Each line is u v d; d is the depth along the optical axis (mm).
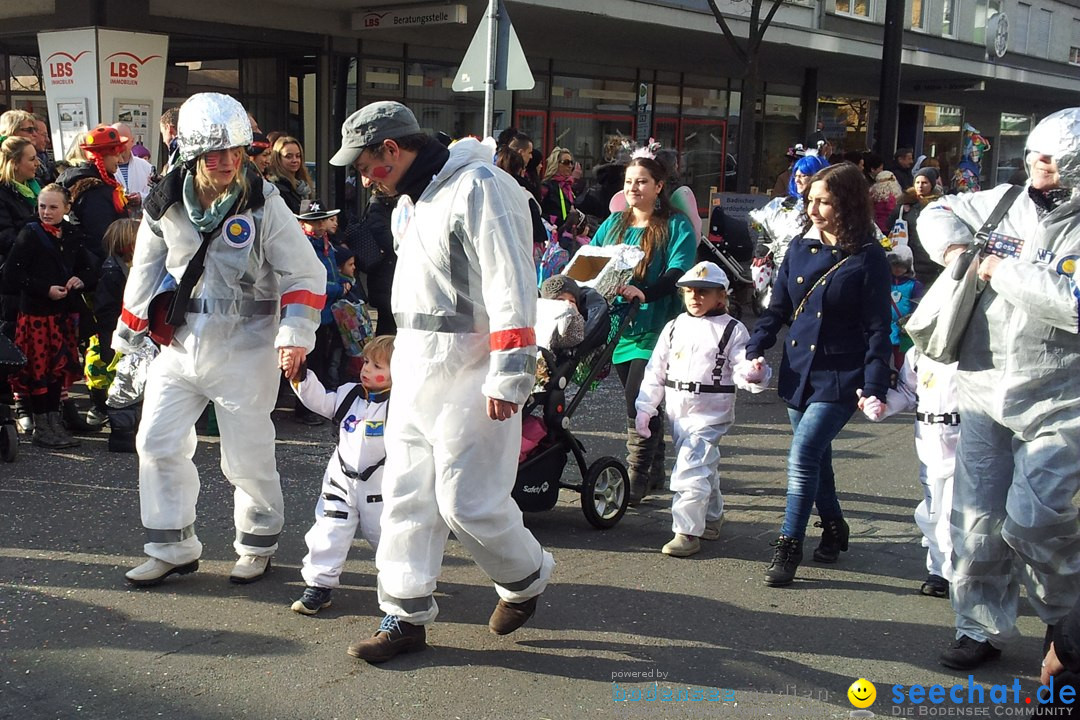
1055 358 3766
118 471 6141
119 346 4543
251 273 4359
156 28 12156
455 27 14562
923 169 12148
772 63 21531
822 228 4824
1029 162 3807
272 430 4582
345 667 3926
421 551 3955
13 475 6000
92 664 3869
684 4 15578
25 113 8008
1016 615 4129
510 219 3668
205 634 4152
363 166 3748
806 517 4891
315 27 13758
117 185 7160
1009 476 3984
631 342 5906
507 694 3775
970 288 3887
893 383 4945
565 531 5582
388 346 4398
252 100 14672
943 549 4730
